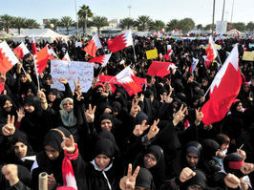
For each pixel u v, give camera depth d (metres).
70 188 2.66
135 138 3.99
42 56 8.58
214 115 4.71
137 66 13.14
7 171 2.85
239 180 3.29
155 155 3.68
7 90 7.10
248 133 5.38
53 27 73.94
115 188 3.51
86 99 6.70
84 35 47.84
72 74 7.07
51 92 6.33
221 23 36.66
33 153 4.23
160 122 4.93
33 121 5.26
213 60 11.80
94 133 4.59
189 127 4.90
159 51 21.56
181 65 14.48
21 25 73.44
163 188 3.42
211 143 4.12
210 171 3.99
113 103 5.93
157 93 8.58
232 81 4.66
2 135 3.96
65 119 4.96
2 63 7.24
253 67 12.80
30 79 7.49
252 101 7.56
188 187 3.22
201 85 9.35
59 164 3.39
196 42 29.92
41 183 2.36
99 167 3.51
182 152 4.10
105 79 8.07
